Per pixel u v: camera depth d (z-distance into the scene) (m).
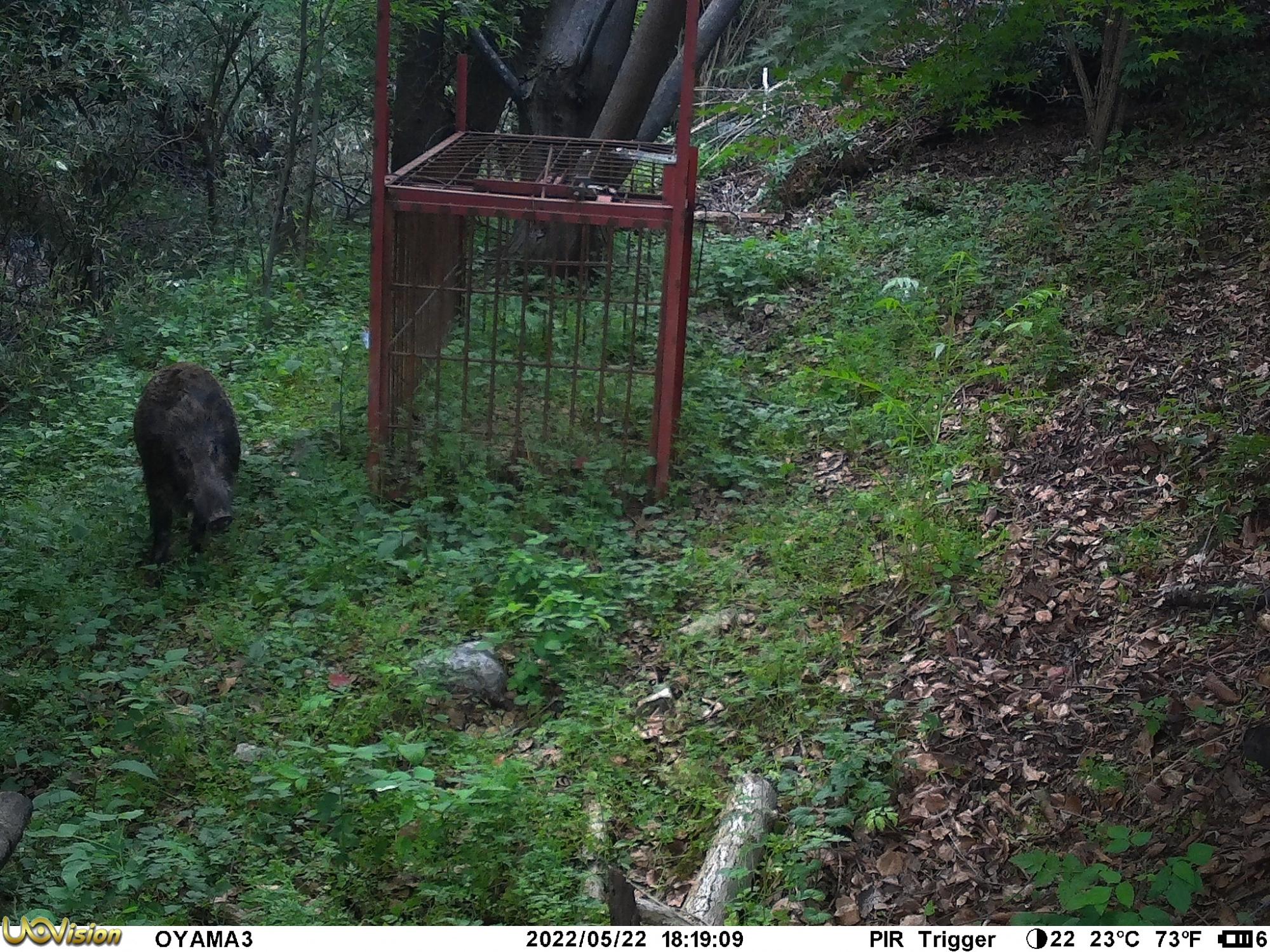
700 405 5.63
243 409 5.82
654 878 3.36
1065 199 6.98
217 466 4.62
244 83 8.69
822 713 3.80
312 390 6.00
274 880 3.24
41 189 7.18
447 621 4.30
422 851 3.29
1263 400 4.75
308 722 3.85
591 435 5.18
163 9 8.20
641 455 5.09
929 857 3.28
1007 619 4.04
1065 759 3.49
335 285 7.58
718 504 5.10
